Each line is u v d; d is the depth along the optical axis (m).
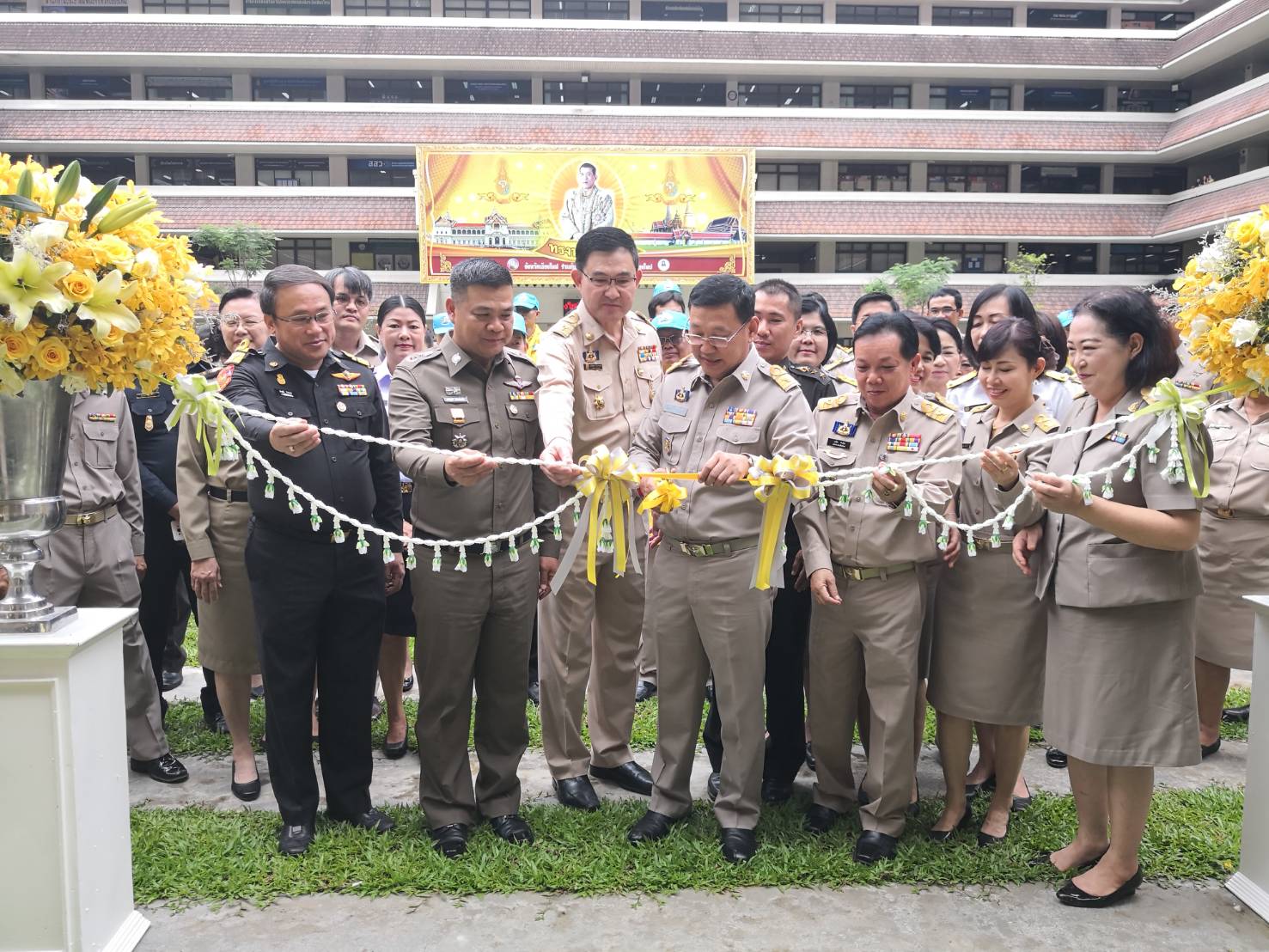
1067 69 24.91
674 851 2.91
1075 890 2.68
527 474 3.09
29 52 23.16
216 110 23.34
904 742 2.91
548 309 22.73
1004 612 2.92
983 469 2.68
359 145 23.36
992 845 2.98
